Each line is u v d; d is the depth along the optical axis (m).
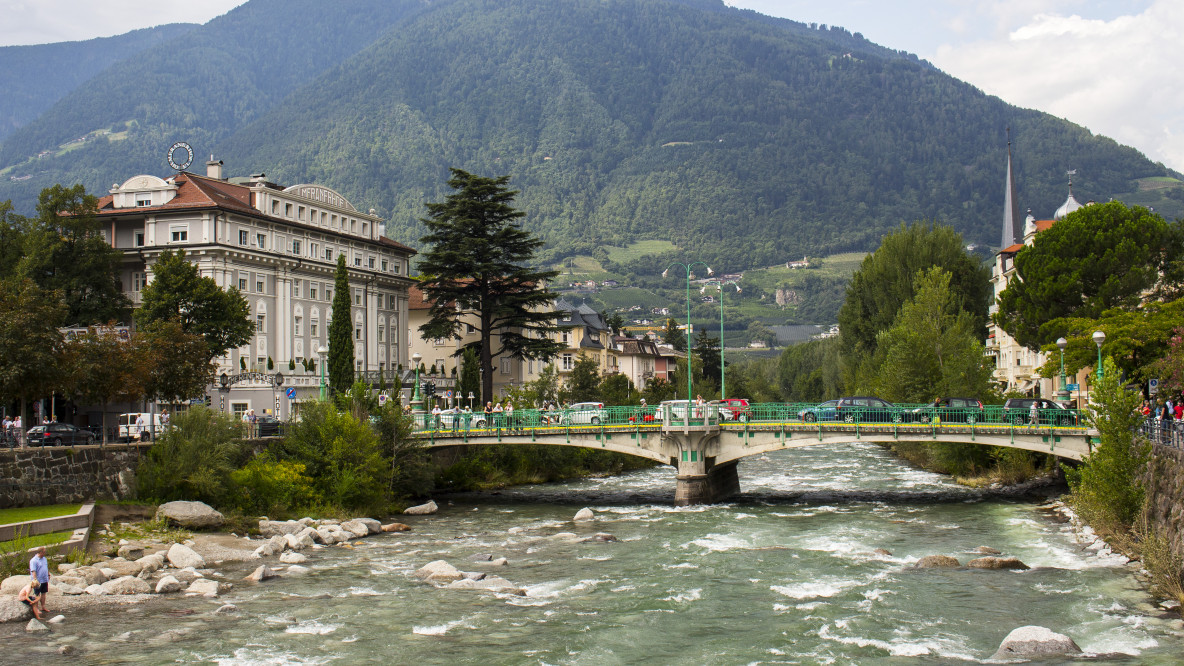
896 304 109.12
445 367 120.12
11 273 76.81
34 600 30.80
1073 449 57.53
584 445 65.00
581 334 142.50
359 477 57.53
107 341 54.88
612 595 34.53
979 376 78.19
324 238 102.25
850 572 38.06
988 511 55.94
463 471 75.62
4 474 44.03
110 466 48.91
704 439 63.19
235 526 48.38
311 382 82.19
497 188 88.75
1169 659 25.69
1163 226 71.00
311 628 30.00
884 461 98.62
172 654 27.20
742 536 47.91
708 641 28.44
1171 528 35.72
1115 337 58.75
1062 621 29.78
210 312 75.12
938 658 26.48
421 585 36.31
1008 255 119.69
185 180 91.00
